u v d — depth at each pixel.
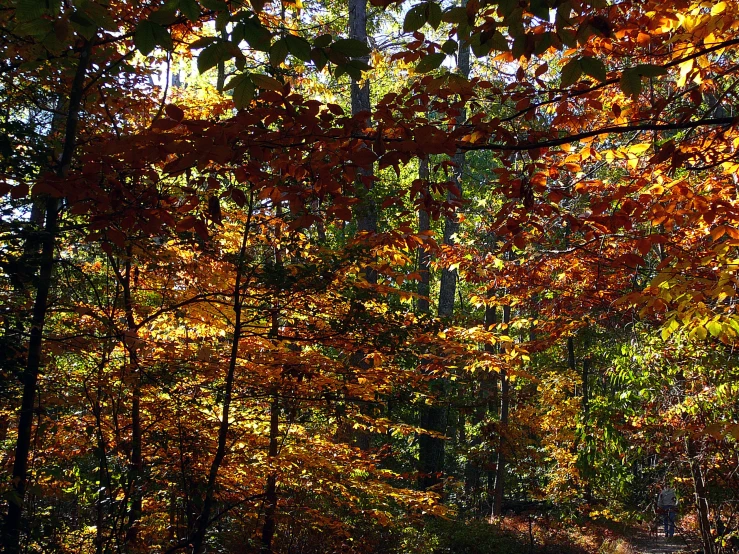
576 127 3.95
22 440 3.74
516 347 6.86
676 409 7.50
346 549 7.73
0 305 4.00
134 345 4.75
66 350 4.98
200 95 6.52
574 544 14.31
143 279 6.68
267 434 7.22
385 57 11.48
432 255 8.40
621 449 9.20
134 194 3.14
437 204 3.63
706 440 7.80
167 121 2.54
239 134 2.71
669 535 14.73
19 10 2.09
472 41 2.43
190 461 5.84
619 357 8.41
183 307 6.34
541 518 16.00
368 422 7.81
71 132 3.84
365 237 5.30
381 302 6.48
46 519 4.37
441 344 6.68
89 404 5.55
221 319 6.65
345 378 6.52
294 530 7.45
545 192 4.19
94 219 2.93
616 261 4.89
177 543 5.58
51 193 2.71
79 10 2.29
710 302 4.57
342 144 2.96
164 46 2.21
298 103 2.74
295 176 3.13
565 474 15.83
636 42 3.66
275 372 6.27
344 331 5.79
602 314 7.90
